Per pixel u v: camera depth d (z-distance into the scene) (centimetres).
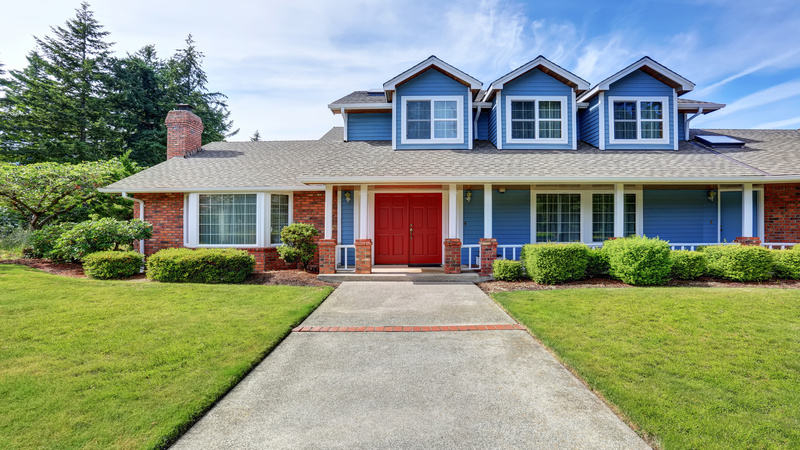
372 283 811
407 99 1039
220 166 1169
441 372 367
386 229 1037
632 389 315
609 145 1044
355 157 970
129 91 2414
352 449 245
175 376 344
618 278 758
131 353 394
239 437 259
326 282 823
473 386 336
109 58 2559
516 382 343
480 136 1174
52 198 1123
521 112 1051
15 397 299
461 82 1030
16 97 2205
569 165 912
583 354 390
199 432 265
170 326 482
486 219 863
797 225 967
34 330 458
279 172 1106
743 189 884
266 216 1028
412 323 527
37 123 2211
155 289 686
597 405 301
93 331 459
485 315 563
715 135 1168
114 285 712
